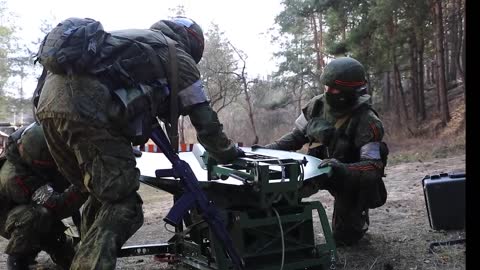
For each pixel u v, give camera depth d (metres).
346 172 4.20
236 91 29.58
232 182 3.66
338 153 4.60
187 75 3.27
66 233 4.44
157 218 7.78
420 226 5.64
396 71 27.80
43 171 3.90
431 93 31.17
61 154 3.27
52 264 4.83
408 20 24.08
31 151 3.80
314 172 3.99
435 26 24.47
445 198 5.29
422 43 26.36
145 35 3.20
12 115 36.53
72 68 2.96
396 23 24.69
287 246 3.68
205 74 28.72
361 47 24.83
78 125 2.98
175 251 4.20
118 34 3.15
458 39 28.84
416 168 12.28
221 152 3.41
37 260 5.03
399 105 28.34
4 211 4.06
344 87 4.38
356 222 4.75
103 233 2.94
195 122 3.33
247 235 3.61
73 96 2.98
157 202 10.21
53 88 3.06
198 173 4.17
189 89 3.27
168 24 3.48
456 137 20.53
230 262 3.51
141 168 4.08
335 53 25.52
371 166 4.39
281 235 3.52
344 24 26.42
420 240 5.01
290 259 3.70
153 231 6.56
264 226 3.60
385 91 32.75
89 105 2.97
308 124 4.79
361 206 4.61
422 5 23.11
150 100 3.13
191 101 3.27
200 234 3.85
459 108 24.42
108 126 3.03
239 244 3.47
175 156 3.25
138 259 4.96
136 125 3.10
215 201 3.76
